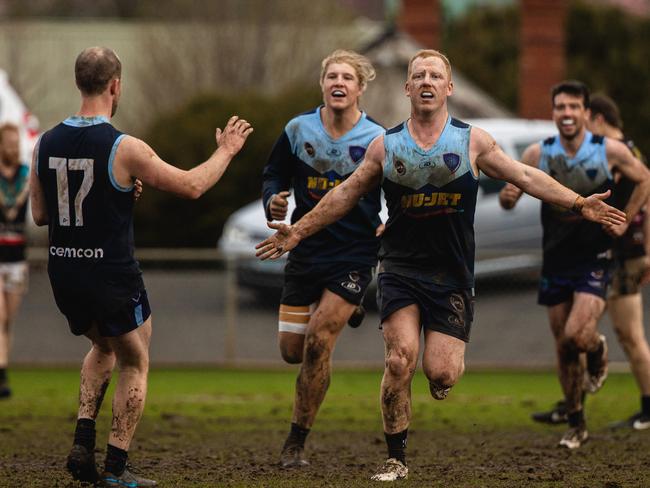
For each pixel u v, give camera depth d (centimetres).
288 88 8262
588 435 3175
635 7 15975
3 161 3972
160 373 4803
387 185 2272
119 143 2138
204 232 7562
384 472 2314
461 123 2261
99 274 2145
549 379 4647
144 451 2844
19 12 11600
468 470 2495
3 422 3438
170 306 5953
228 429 3356
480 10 12356
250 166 7556
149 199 7531
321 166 2698
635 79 11094
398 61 8638
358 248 2644
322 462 2667
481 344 5194
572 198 2230
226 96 7888
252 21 11031
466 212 2267
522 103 9806
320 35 11019
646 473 2444
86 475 2197
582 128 2956
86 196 2136
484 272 5381
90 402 2241
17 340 5522
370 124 2711
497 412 3775
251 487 2253
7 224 3975
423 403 4009
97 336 2222
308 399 2609
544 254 2994
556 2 9712
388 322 2289
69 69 11419
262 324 5672
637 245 3281
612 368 4741
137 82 11175
